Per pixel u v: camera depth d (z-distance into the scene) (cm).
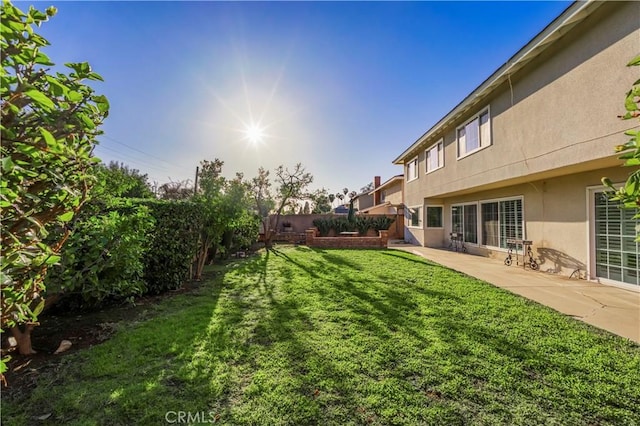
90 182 221
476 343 401
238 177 1623
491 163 998
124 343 396
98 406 271
